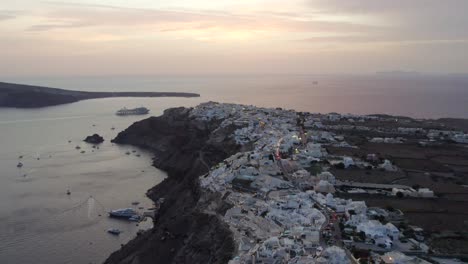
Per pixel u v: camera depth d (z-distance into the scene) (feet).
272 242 415.85
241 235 463.42
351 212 512.22
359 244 429.38
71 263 554.05
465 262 406.41
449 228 492.54
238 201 562.66
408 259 397.19
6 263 551.59
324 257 384.47
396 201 583.99
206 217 543.39
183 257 493.77
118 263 537.65
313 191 595.06
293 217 493.77
